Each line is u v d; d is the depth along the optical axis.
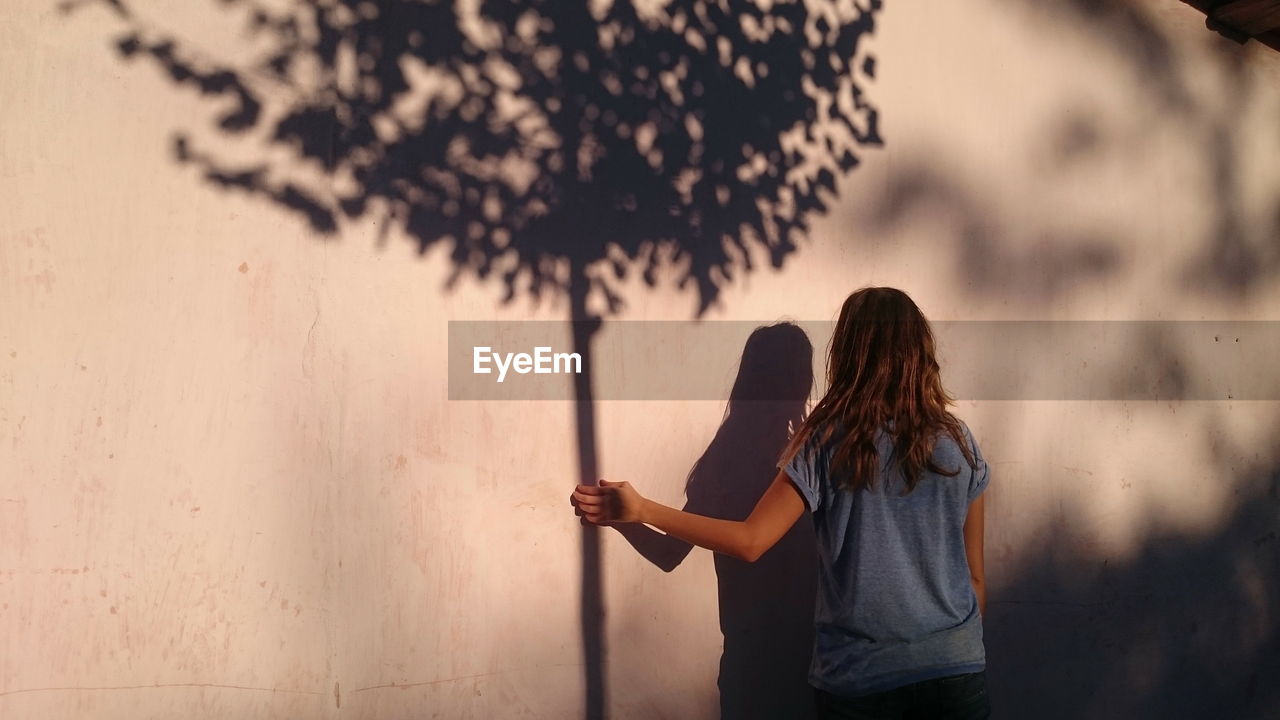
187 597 3.10
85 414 3.02
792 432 3.71
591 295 3.48
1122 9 4.18
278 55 3.17
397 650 3.29
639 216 3.54
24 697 2.98
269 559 3.17
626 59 3.53
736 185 3.66
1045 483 4.04
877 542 2.77
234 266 3.13
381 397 3.27
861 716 2.79
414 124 3.30
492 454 3.37
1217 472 4.31
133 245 3.05
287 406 3.18
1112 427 4.14
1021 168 4.02
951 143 3.94
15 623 2.98
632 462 3.52
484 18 3.37
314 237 3.20
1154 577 4.20
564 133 3.46
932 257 3.90
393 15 3.28
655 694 3.55
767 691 3.68
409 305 3.29
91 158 3.02
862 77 3.83
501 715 3.39
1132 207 4.18
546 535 3.43
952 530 2.84
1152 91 4.22
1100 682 4.11
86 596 3.03
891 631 2.74
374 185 3.26
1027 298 4.03
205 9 3.10
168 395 3.08
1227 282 4.33
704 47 3.63
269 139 3.16
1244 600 4.34
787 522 2.91
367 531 3.26
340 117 3.22
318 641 3.22
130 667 3.06
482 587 3.37
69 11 3.00
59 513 3.00
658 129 3.57
